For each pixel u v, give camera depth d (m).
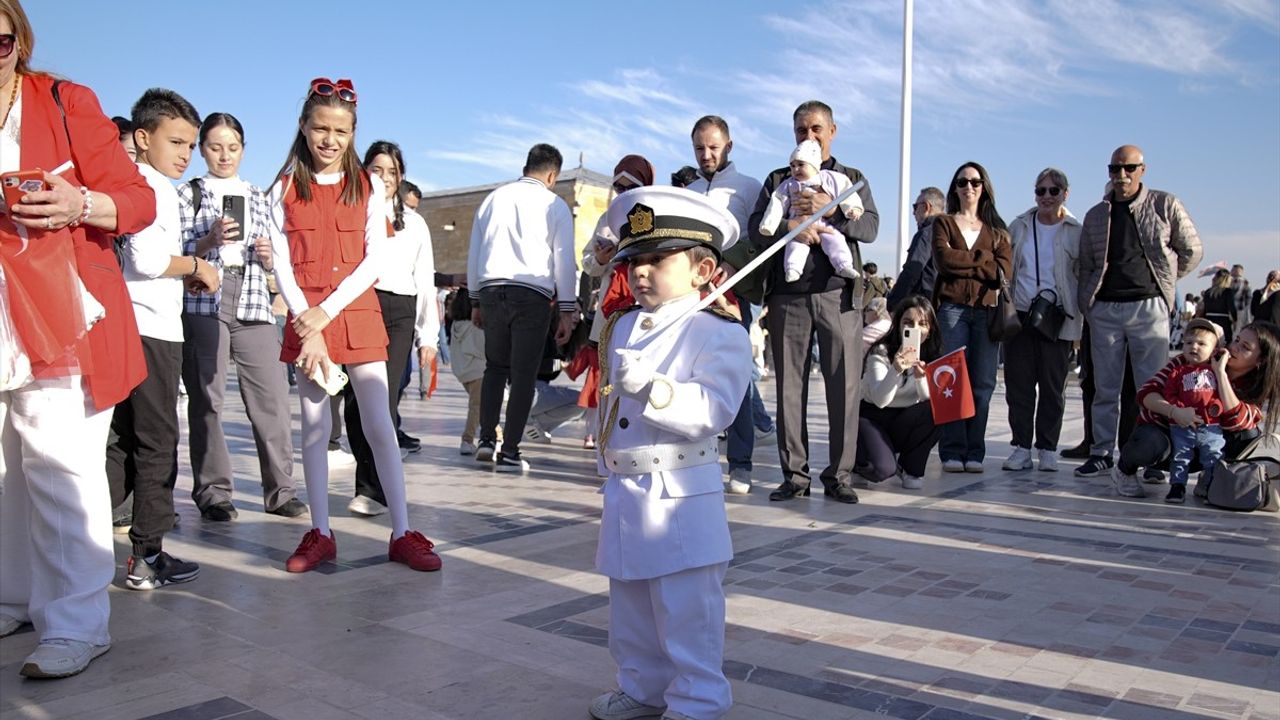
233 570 4.19
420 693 2.85
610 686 2.92
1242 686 2.96
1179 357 6.30
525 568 4.26
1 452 3.19
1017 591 3.95
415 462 7.40
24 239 2.90
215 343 5.11
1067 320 7.21
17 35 2.89
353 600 3.76
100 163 3.09
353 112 4.24
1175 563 4.47
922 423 6.39
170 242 3.86
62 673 2.93
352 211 4.27
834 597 3.83
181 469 6.81
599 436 2.73
